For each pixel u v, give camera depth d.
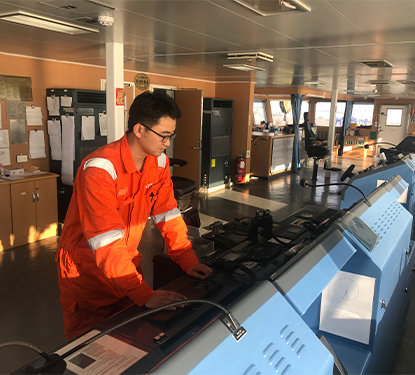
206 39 3.66
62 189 4.86
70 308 1.47
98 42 3.87
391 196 2.13
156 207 1.50
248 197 6.96
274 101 14.22
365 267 1.26
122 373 0.72
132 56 4.87
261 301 0.83
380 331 1.39
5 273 3.56
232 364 0.67
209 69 6.17
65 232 1.41
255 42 3.74
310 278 1.00
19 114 4.63
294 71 6.20
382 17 2.61
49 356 0.74
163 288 1.17
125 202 1.35
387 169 3.20
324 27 2.98
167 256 1.57
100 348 0.82
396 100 14.84
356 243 1.26
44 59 4.85
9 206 4.11
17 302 3.03
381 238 1.52
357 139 14.64
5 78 4.46
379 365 1.50
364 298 1.28
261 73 6.60
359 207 1.64
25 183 4.23
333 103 9.20
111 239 1.15
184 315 0.99
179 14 2.72
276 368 0.73
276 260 1.44
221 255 1.44
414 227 3.35
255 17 2.73
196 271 1.29
